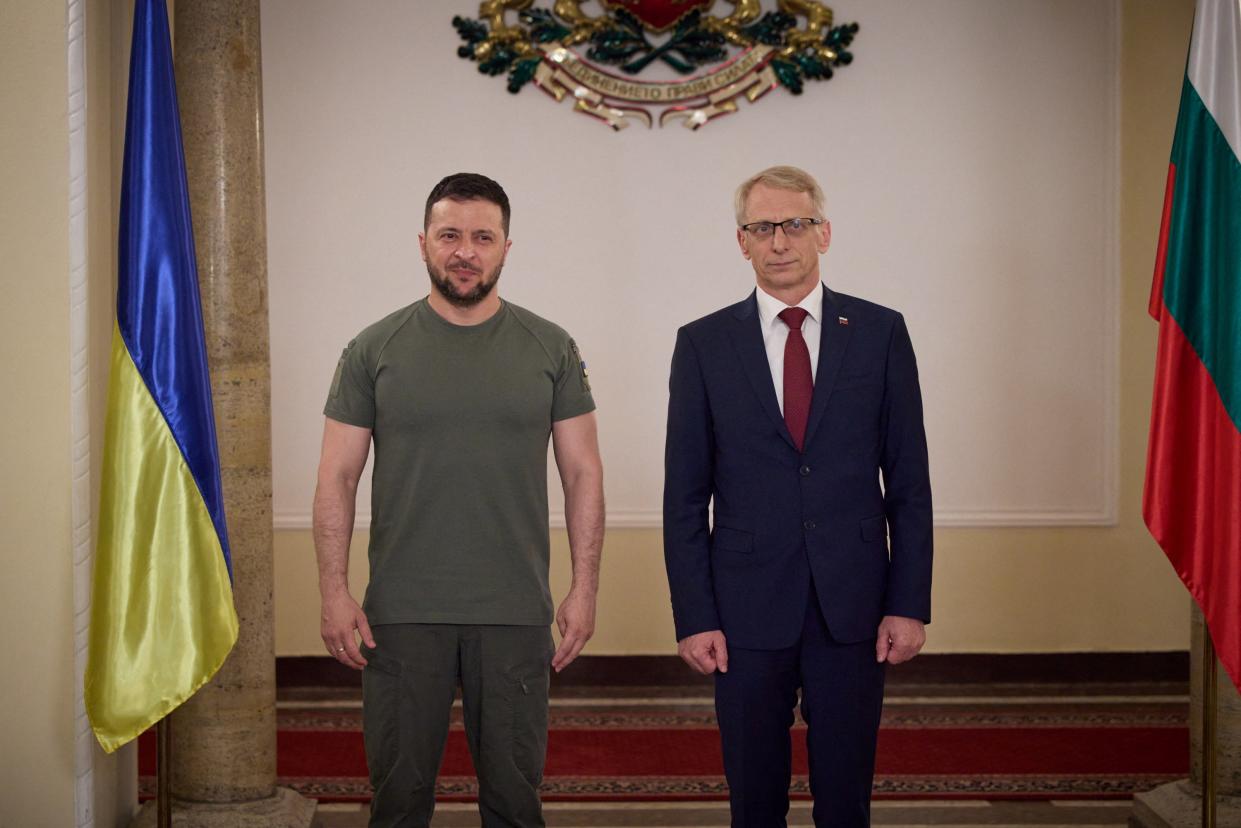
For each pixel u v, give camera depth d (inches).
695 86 198.2
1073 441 201.6
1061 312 200.5
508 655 103.9
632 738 171.6
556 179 199.6
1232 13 112.7
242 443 131.3
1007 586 202.5
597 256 199.9
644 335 200.5
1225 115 111.9
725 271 200.2
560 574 200.8
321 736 172.6
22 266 117.0
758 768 101.1
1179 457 112.6
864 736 101.2
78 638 117.5
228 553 109.1
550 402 107.0
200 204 130.5
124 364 106.7
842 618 99.7
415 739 103.1
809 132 199.6
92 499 120.6
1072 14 198.7
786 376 103.5
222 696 130.6
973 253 200.5
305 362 199.0
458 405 103.5
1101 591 202.7
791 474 101.6
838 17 198.8
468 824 139.3
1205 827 115.3
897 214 200.2
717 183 199.6
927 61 199.3
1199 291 112.0
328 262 198.5
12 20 116.3
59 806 118.7
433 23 198.2
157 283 107.0
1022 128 199.6
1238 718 129.2
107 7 124.5
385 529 104.7
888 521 104.2
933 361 200.8
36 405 117.4
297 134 197.8
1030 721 178.9
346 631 101.9
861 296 200.5
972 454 201.5
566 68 197.9
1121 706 187.2
